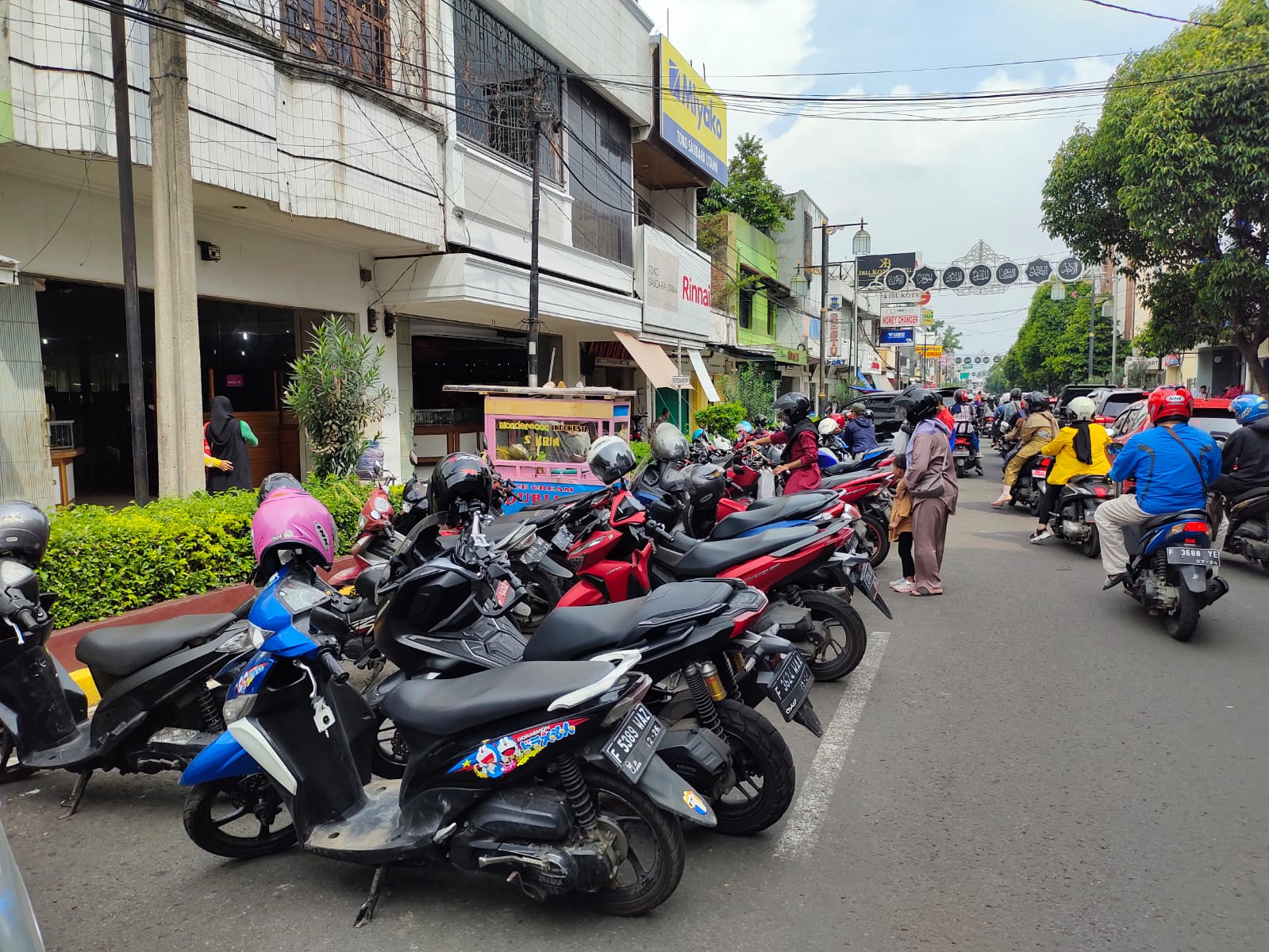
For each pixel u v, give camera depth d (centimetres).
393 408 1216
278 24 863
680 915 288
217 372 1076
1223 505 832
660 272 1834
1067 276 4047
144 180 778
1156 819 346
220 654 373
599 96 1583
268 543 327
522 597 327
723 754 313
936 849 327
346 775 312
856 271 4119
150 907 301
